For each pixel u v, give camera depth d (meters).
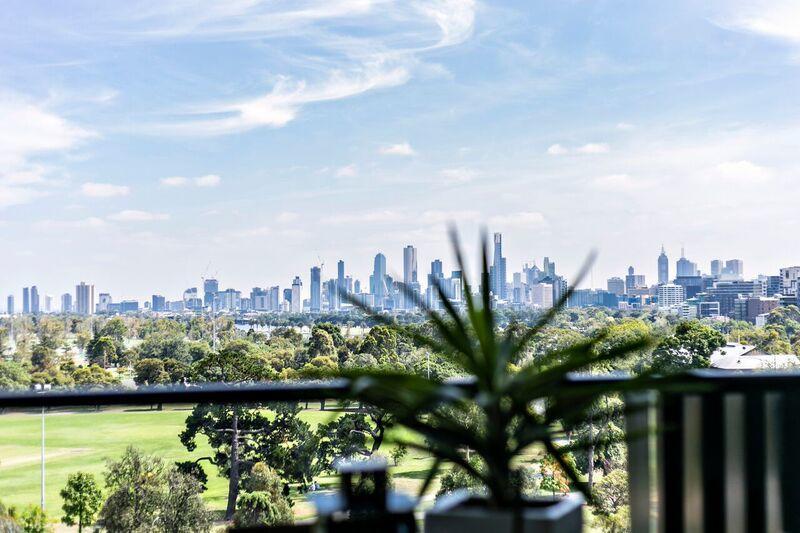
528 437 1.28
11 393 2.11
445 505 1.33
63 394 2.08
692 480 2.00
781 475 2.06
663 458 1.99
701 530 2.00
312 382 1.98
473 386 1.43
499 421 1.30
